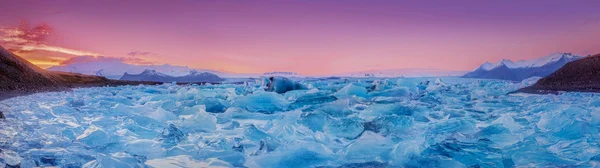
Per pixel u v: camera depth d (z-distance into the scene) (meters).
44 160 3.37
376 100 9.61
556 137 4.65
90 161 3.33
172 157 3.60
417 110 7.01
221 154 3.72
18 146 3.81
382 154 3.84
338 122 5.35
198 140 4.50
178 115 7.27
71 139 4.32
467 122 5.47
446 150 3.86
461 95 11.24
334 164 3.65
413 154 3.70
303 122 5.46
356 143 3.96
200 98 8.55
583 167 3.39
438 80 14.15
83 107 7.86
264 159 3.62
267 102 8.27
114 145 3.99
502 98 10.38
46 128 4.61
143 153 3.91
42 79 15.64
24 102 8.47
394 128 5.32
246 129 4.82
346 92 10.31
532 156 3.70
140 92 13.51
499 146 4.14
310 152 3.77
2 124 5.00
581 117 5.94
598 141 4.30
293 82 11.38
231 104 8.47
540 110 7.24
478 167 3.48
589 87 13.19
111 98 9.54
